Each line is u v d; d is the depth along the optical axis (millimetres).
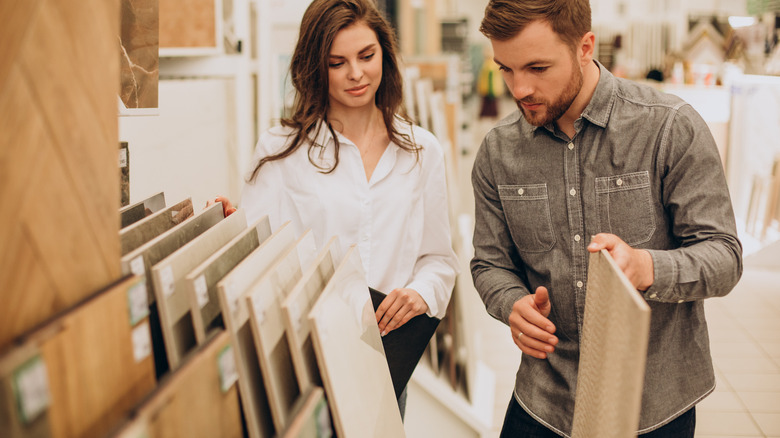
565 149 1568
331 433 990
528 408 1702
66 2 669
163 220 1203
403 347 1758
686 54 8992
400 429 1339
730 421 3721
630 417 820
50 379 596
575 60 1385
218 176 2738
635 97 1513
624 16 12047
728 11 10945
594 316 1164
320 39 1731
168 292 893
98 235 723
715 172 1422
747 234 6535
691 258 1333
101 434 682
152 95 1664
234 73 2953
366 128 1894
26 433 560
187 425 726
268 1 3619
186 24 2676
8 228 584
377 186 1870
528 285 1771
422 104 4051
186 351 915
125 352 738
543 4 1320
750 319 4996
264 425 953
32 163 617
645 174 1492
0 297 576
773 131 5949
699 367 1569
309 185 1864
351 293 1239
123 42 1590
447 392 3109
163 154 2182
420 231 1936
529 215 1624
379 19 1776
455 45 10789
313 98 1824
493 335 4762
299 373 931
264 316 933
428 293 1797
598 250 1163
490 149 1678
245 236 1148
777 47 6234
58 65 656
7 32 595
